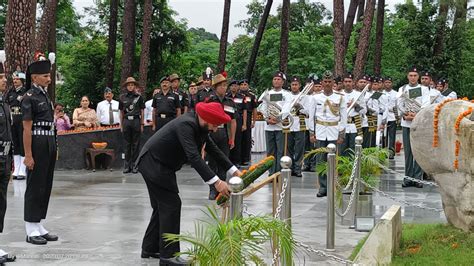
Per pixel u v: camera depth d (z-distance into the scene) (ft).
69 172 53.88
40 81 26.94
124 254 25.44
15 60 47.93
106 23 124.67
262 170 19.86
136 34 117.19
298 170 51.78
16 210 35.27
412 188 45.27
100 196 40.60
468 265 22.18
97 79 119.96
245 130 54.49
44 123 26.96
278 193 20.97
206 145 22.93
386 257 22.77
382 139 67.62
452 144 25.12
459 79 117.70
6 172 24.88
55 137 27.58
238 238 15.56
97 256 25.11
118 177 50.93
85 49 119.65
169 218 22.82
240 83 57.88
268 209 35.70
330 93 42.50
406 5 115.75
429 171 26.50
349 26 99.81
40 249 26.27
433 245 24.71
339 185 31.91
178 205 23.03
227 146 38.32
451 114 25.25
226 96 42.96
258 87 123.65
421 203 38.47
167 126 22.77
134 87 54.19
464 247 24.14
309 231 30.32
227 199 20.95
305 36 119.85
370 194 31.68
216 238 15.83
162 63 120.47
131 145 53.98
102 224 31.55
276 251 17.33
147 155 22.94
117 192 42.45
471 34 119.75
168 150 22.61
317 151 34.27
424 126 26.09
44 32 69.46
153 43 118.42
